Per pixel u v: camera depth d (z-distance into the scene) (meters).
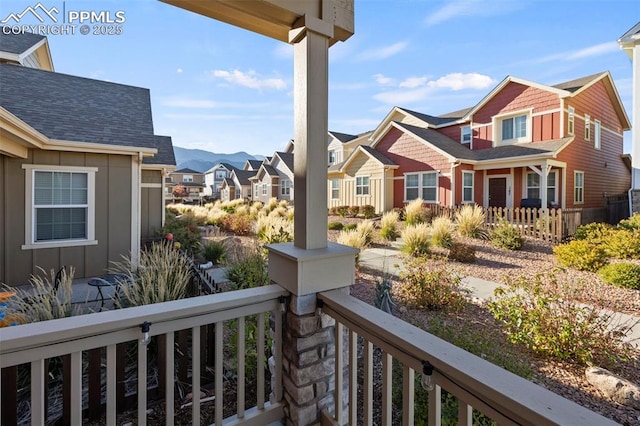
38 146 5.09
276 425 1.77
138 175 6.29
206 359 2.66
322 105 1.77
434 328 2.81
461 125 14.38
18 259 5.35
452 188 11.88
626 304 3.94
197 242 8.31
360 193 15.55
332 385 1.79
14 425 1.61
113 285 3.72
